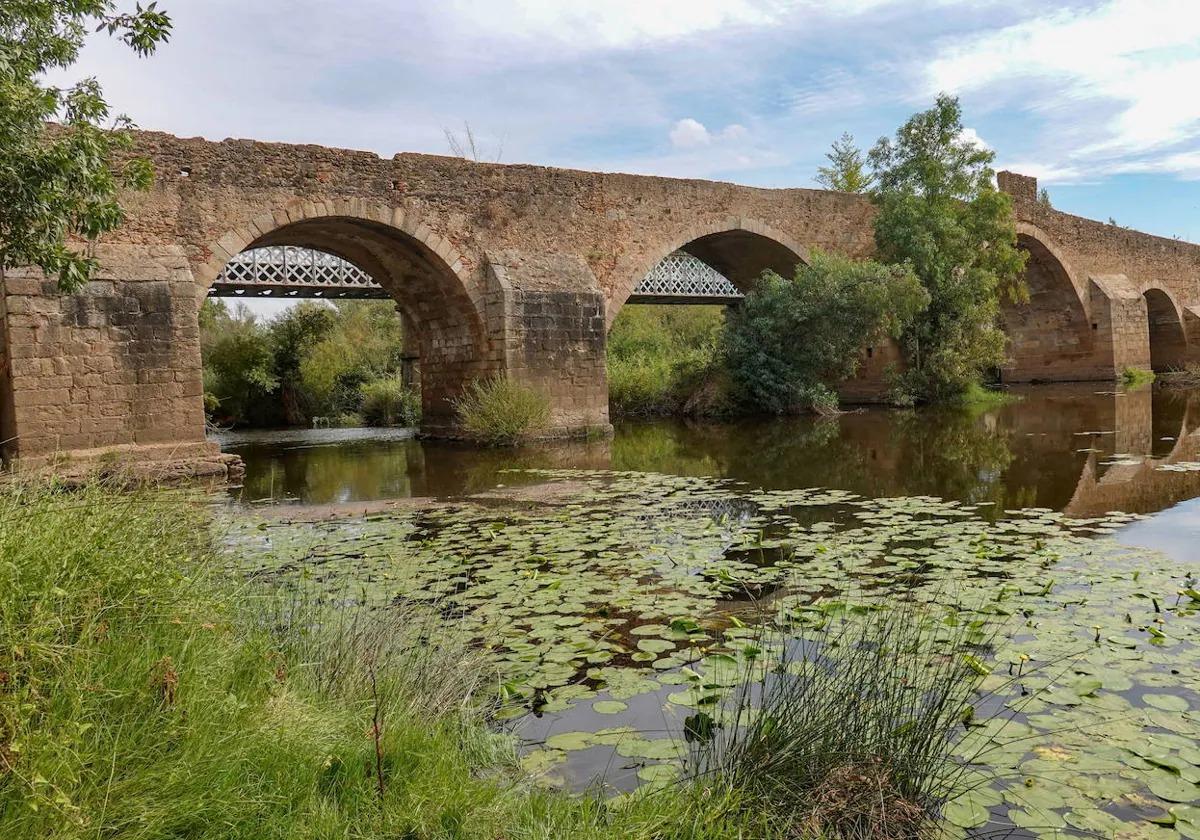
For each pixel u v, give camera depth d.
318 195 14.87
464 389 17.58
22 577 2.59
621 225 18.72
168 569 3.27
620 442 15.77
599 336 17.28
